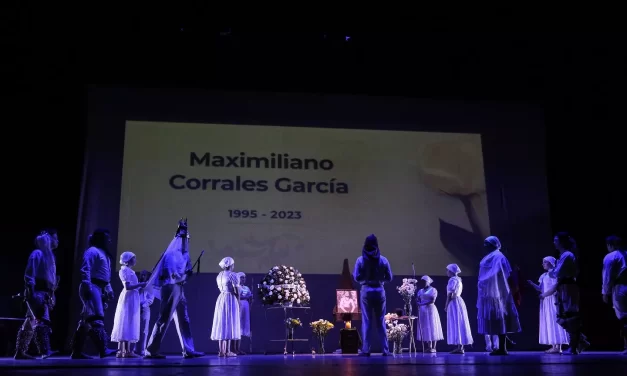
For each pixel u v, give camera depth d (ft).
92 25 28.73
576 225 31.91
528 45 31.09
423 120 31.73
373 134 31.27
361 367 13.99
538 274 30.45
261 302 26.73
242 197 29.68
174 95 30.42
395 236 30.09
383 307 23.27
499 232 30.81
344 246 29.71
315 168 30.48
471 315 29.68
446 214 30.63
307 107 31.19
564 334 25.22
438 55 31.42
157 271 21.58
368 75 31.53
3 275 28.27
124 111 29.86
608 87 31.78
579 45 30.89
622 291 22.61
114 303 27.63
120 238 28.30
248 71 30.94
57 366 14.65
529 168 31.73
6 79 29.17
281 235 29.48
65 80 29.84
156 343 20.88
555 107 32.55
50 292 21.18
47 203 29.25
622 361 15.79
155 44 29.99
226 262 24.86
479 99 32.22
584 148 32.37
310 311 28.78
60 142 29.68
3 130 29.19
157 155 29.55
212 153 30.01
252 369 13.51
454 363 15.37
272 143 30.53
